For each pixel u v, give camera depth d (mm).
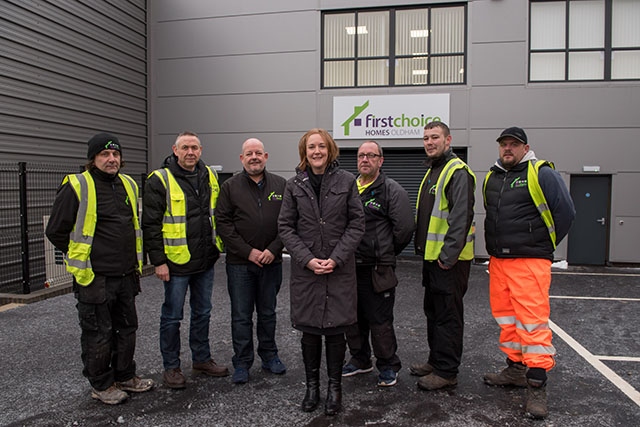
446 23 9625
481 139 9461
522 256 3201
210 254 3635
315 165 3037
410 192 9891
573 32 9273
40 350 4316
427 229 3475
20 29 7316
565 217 3104
